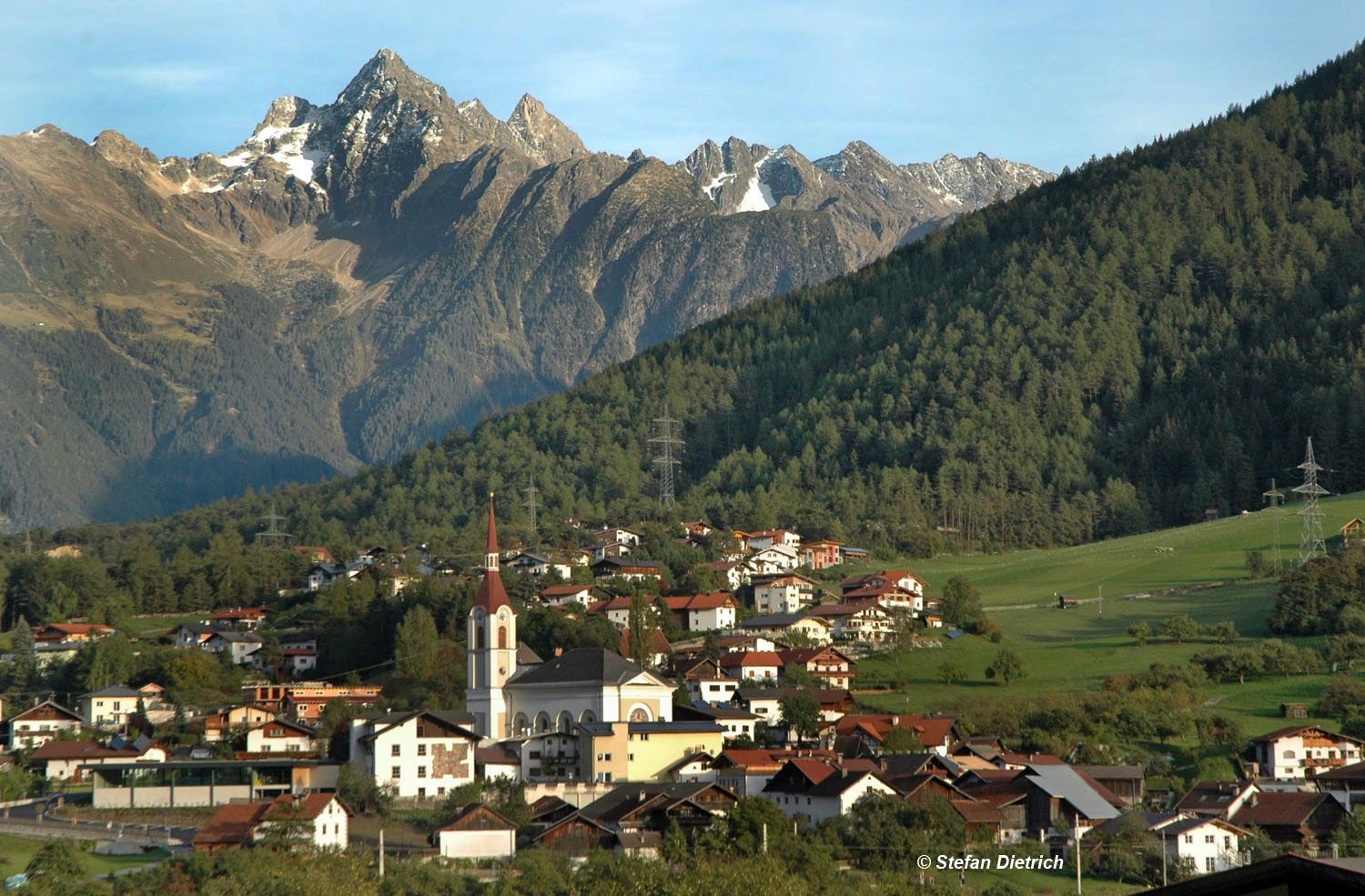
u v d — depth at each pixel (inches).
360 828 6254.9
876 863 5142.7
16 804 6963.6
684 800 5723.4
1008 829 5728.3
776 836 5098.4
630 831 5595.5
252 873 4768.7
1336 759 6811.0
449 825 5595.5
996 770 6309.1
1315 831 5541.3
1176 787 6402.6
